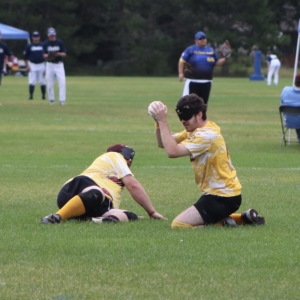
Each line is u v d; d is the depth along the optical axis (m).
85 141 52.44
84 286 17.05
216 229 23.22
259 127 63.94
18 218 25.23
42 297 16.20
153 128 62.06
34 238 21.86
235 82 166.75
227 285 17.19
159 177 36.12
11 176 36.12
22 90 115.44
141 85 143.00
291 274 18.16
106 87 133.75
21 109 78.12
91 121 67.25
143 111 78.75
